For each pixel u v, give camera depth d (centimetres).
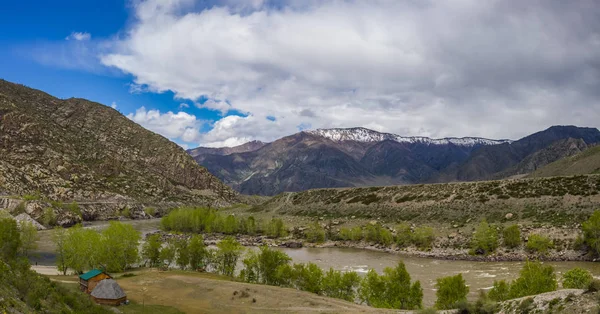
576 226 11594
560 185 14412
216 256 9581
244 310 6022
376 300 6341
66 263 8738
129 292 7088
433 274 9506
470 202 15900
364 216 18750
